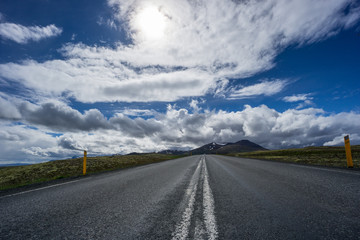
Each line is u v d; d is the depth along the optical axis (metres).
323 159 14.20
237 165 12.39
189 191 4.69
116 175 8.64
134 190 4.95
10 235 2.35
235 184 5.48
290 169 8.80
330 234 2.12
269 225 2.42
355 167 8.73
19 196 4.84
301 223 2.46
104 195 4.45
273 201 3.54
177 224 2.53
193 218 2.74
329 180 5.48
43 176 11.25
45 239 2.21
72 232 2.38
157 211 3.13
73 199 4.17
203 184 5.62
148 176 7.82
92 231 2.39
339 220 2.52
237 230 2.29
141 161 23.02
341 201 3.38
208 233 2.22
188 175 7.91
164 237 2.14
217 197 3.99
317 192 4.10
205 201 3.68
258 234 2.16
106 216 2.96
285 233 2.18
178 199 3.91
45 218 2.96
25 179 10.80
